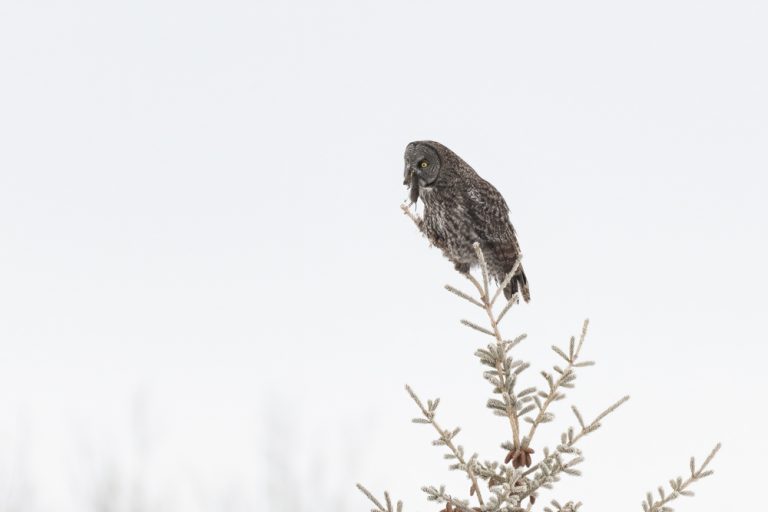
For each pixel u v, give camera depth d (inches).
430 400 422.6
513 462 422.6
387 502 411.8
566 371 423.8
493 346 425.7
